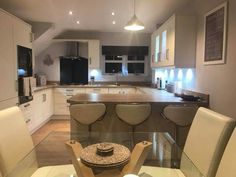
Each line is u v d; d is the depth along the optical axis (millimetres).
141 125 3430
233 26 2633
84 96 3818
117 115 3119
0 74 3271
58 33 6547
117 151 1480
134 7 4203
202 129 1836
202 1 3475
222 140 1586
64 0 3760
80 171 1413
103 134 2857
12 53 3695
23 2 3859
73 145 1634
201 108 1976
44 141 2914
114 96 3832
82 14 4711
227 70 2770
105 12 4551
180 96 3697
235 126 1581
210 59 3195
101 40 7039
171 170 1984
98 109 3111
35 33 5469
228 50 2744
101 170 1360
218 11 2957
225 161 1461
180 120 3006
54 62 7023
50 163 2775
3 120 1692
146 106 3062
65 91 6352
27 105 4441
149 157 2354
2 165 1581
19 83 4012
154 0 3799
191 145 1938
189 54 3744
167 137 2771
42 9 4305
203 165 1697
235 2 2590
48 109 5953
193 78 3859
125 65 7168
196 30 3705
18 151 1784
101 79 7152
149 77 7199
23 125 1931
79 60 6840
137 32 7000
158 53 4867
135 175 1355
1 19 3299
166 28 4234
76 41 6828
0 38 3268
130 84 7188
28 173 1813
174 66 3748
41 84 6414
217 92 3029
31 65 4602
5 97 3441
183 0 3842
